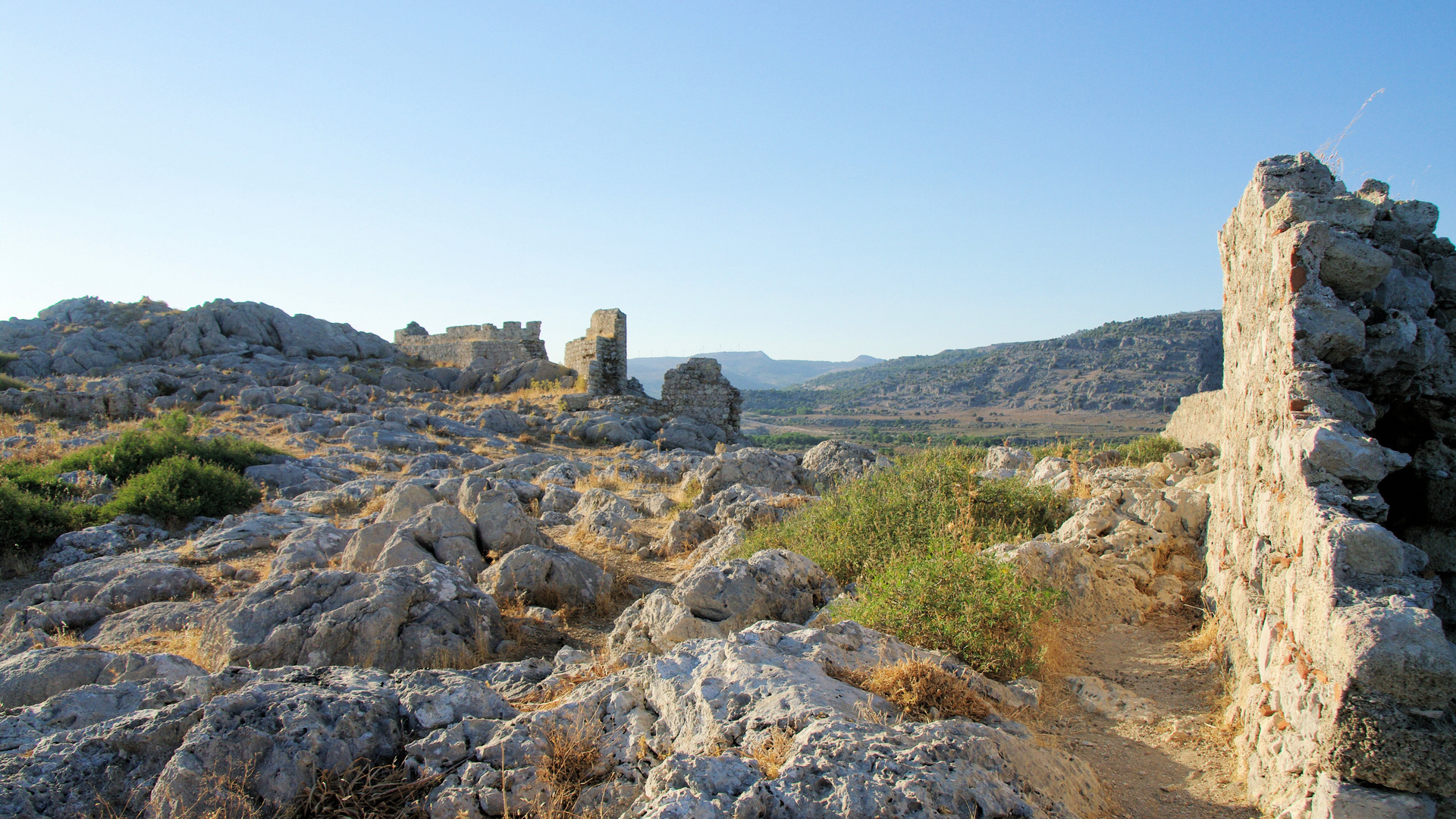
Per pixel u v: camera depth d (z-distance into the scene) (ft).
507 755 14.46
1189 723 17.38
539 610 31.78
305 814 13.96
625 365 121.29
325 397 99.30
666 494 58.13
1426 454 19.86
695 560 40.06
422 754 14.96
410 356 159.53
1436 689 10.61
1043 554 24.56
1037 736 16.60
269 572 37.99
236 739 14.11
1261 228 19.26
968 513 31.68
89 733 14.75
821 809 11.19
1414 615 11.03
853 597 25.36
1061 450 52.60
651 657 17.95
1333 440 13.94
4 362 113.19
